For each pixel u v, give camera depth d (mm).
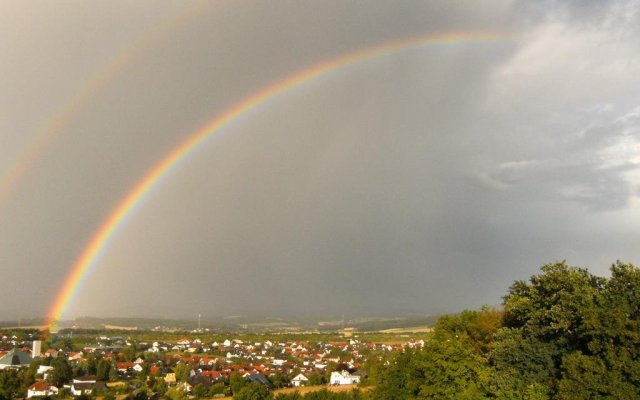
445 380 49344
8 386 120375
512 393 43719
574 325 40500
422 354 53062
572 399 34812
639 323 34406
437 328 69312
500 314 66938
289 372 179750
